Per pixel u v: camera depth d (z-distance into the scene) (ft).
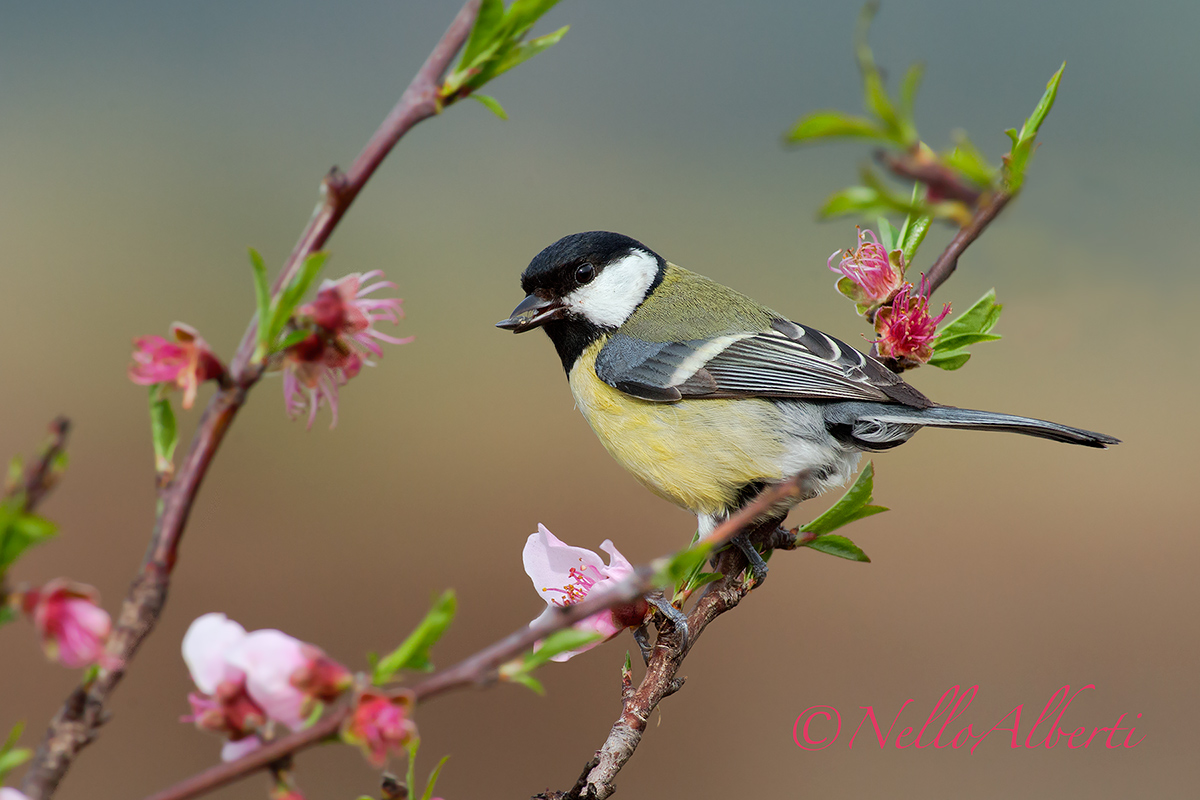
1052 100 6.72
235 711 3.80
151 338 4.06
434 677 3.69
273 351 4.11
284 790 3.64
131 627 3.80
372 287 4.49
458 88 4.16
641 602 6.70
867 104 3.02
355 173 4.13
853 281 8.84
